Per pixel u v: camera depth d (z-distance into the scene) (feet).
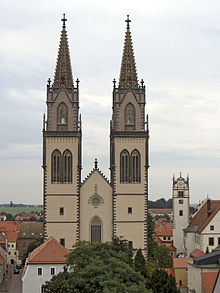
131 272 256.73
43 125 418.31
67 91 422.82
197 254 447.42
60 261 357.82
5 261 555.28
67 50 432.66
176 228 588.09
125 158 420.36
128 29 437.17
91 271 256.93
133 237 416.05
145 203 418.51
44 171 416.05
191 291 341.82
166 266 457.68
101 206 419.95
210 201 536.83
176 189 591.78
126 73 428.15
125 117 423.23
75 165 417.69
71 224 414.21
